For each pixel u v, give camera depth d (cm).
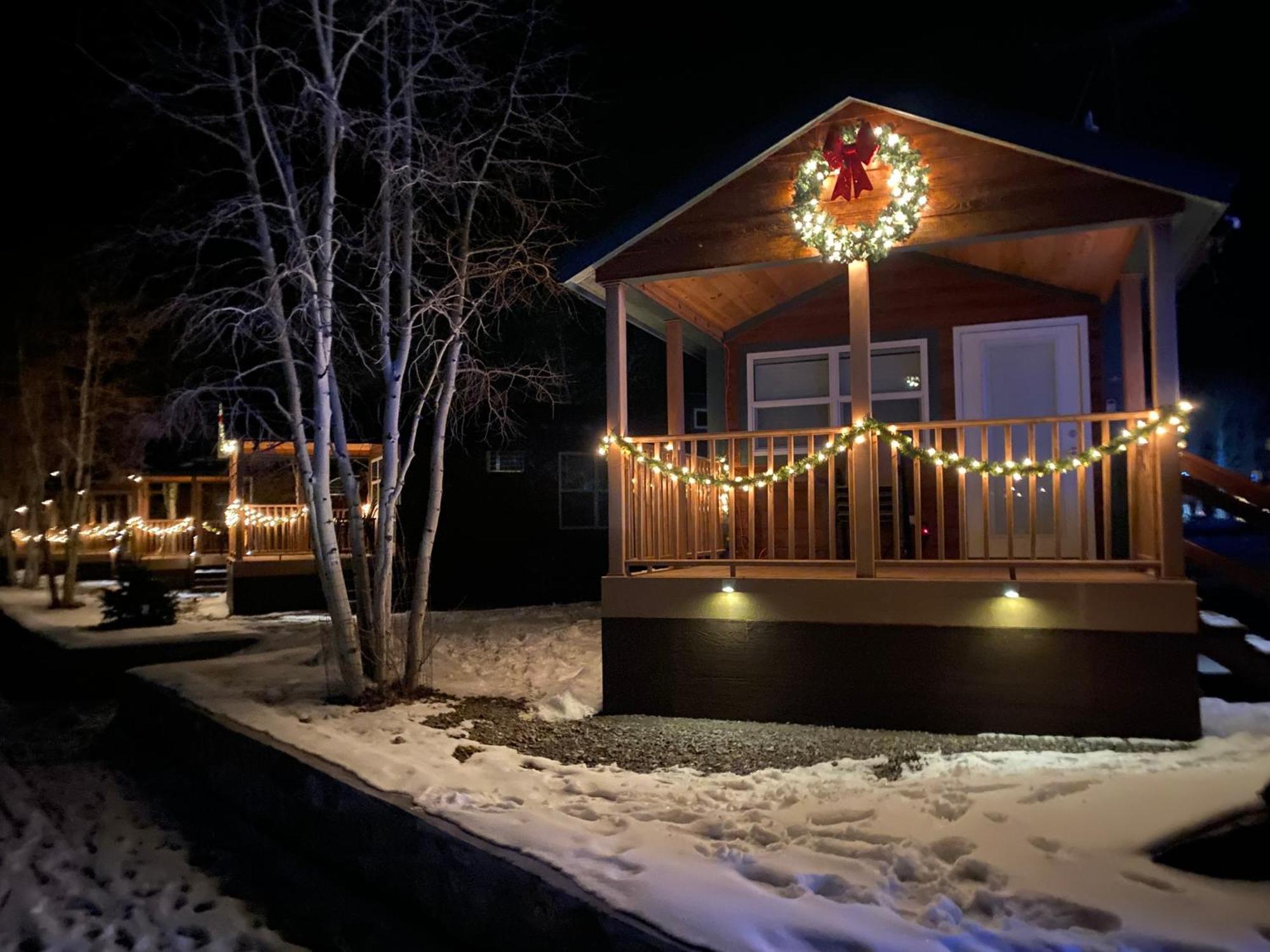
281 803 671
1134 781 499
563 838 467
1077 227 684
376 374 1151
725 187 787
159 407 2034
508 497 1852
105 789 860
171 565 2633
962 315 974
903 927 351
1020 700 667
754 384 1048
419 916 504
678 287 902
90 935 555
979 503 956
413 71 873
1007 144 695
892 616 702
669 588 765
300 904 576
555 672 984
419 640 888
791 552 746
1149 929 336
